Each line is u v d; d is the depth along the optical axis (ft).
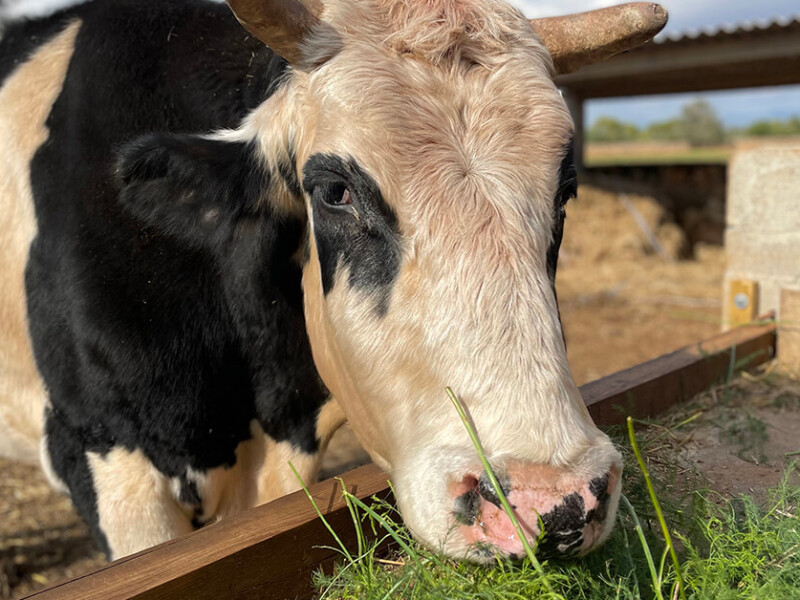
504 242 2.06
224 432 3.17
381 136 2.19
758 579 2.22
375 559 2.34
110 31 3.35
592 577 2.15
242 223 2.92
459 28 2.35
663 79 17.10
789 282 5.01
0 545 5.16
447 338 2.02
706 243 18.49
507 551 1.88
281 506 2.31
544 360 1.96
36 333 3.29
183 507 3.18
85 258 3.07
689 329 11.12
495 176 2.14
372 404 2.31
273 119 2.69
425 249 2.10
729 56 13.33
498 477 1.86
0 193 3.49
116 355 3.01
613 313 12.25
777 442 3.46
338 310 2.33
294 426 3.23
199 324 3.05
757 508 2.53
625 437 3.11
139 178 2.68
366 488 2.46
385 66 2.28
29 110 3.49
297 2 2.44
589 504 1.84
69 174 3.21
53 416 3.28
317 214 2.38
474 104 2.24
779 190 5.00
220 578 2.02
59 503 5.81
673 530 2.45
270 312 3.05
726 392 4.05
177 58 3.26
